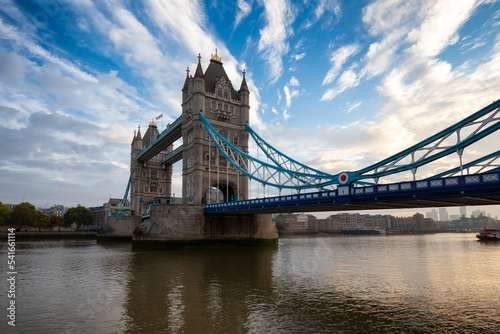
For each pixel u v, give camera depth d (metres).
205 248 56.88
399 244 84.81
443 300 20.11
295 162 52.44
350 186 33.53
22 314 17.25
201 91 67.94
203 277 27.38
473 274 30.38
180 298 20.30
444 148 27.19
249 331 14.59
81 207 132.88
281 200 42.44
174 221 56.19
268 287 23.50
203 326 15.20
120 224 90.88
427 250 61.88
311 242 97.38
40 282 25.98
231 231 60.97
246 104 73.56
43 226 124.25
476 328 15.11
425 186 26.59
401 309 18.08
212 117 69.06
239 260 39.09
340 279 26.89
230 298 20.28
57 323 15.77
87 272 30.70
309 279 26.72
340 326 15.28
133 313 17.25
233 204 51.78
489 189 23.19
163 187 103.38
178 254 46.62
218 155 66.38
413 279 27.30
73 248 62.75
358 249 63.94
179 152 83.19
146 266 33.97
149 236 55.34
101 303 19.31
